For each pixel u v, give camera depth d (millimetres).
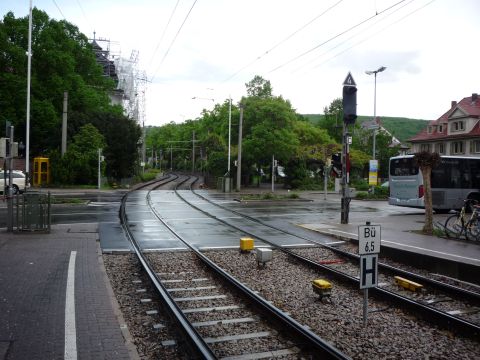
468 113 53500
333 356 5445
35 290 7875
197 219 19812
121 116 49062
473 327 6527
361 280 6660
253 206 27359
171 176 85500
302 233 16125
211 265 10305
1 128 39906
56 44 44719
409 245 12836
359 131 69625
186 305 7867
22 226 14578
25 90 41000
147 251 12359
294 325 6387
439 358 5801
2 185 31094
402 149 65750
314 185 48969
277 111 45156
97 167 41906
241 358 5598
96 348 5387
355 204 30141
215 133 56969
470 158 23859
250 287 9047
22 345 5445
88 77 51156
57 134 43094
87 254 11203
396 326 6965
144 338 6180
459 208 23406
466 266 9945
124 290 8586
